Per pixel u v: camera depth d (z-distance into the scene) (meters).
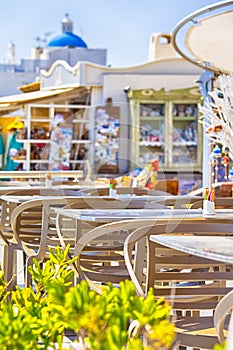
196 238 3.96
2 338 2.07
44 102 15.19
